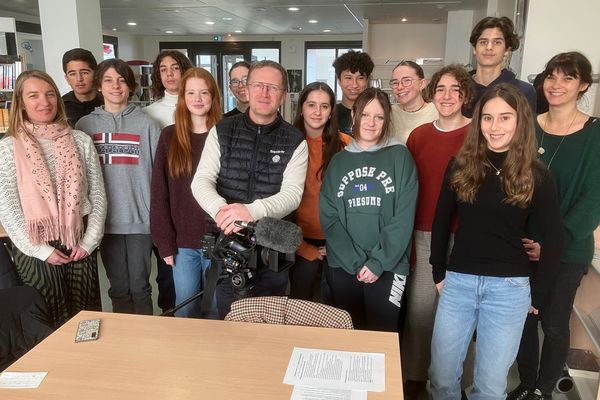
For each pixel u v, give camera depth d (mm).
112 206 2248
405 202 1888
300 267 2215
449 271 1695
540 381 2014
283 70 1738
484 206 1568
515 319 1594
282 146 1762
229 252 1462
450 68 1914
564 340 1933
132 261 2334
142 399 1093
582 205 1745
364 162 1955
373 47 9398
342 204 1971
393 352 1297
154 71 2639
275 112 1763
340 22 9094
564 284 1861
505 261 1570
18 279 2191
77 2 4570
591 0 2818
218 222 1487
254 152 1761
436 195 1977
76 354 1280
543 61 2951
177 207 2094
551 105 1833
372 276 1887
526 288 1589
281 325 1451
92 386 1143
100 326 1433
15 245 2002
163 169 2105
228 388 1134
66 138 2025
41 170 1942
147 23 9391
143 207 2295
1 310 1555
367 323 2012
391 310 1958
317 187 2180
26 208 1922
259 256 1444
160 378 1174
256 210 1551
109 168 2223
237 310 1531
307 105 2115
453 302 1679
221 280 1685
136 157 2244
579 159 1762
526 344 2010
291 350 1304
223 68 12070
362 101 1921
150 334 1389
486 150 1589
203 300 1542
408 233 1883
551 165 1813
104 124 2227
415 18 8500
